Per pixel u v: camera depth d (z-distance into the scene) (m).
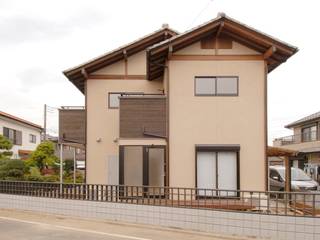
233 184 13.96
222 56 14.25
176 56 14.25
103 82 17.66
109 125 17.50
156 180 14.41
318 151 32.25
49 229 10.27
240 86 14.20
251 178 13.96
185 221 10.32
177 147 14.11
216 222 9.89
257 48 14.22
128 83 17.69
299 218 9.01
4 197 13.91
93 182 17.25
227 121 14.14
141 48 17.59
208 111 14.18
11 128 34.66
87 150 17.34
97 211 11.77
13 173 15.19
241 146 14.07
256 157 14.03
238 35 14.04
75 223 11.18
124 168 14.52
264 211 9.69
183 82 14.23
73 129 17.44
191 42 14.18
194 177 14.00
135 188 11.90
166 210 10.62
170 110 14.19
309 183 20.41
